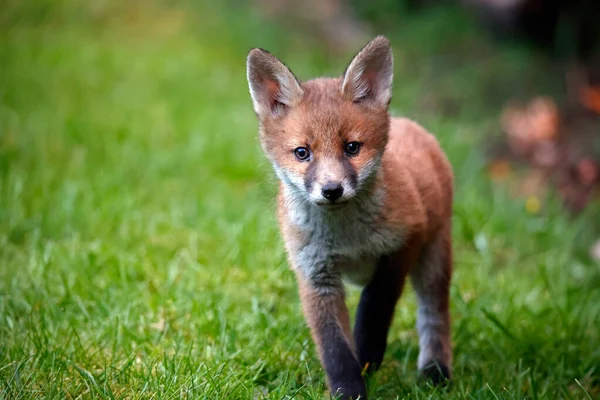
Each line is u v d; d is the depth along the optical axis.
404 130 9.14
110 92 17.84
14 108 16.58
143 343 8.92
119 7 22.27
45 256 10.66
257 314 9.65
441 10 21.84
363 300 8.38
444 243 9.22
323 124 7.75
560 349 9.33
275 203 9.09
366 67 8.10
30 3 22.11
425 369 8.82
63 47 19.83
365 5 22.88
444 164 9.35
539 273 11.66
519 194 15.16
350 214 7.91
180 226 12.32
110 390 7.47
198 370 8.16
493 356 9.34
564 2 19.23
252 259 11.32
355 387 7.71
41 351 8.38
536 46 19.97
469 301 10.48
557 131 16.92
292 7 22.72
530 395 8.27
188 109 17.14
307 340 9.15
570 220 14.25
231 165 14.79
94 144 15.02
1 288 10.05
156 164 14.37
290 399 7.71
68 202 12.32
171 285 10.34
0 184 13.05
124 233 11.84
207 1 22.80
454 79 19.33
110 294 9.95
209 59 20.14
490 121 17.81
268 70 8.27
